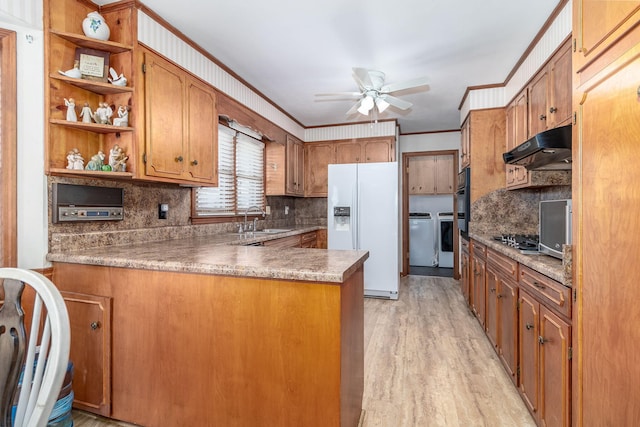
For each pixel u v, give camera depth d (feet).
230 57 8.73
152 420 5.05
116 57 6.39
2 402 2.58
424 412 5.78
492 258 8.18
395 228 13.12
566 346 4.18
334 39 7.81
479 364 7.54
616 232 3.15
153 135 6.68
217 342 4.66
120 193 6.95
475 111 10.99
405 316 10.96
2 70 5.38
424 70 9.57
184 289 4.81
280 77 10.13
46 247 5.69
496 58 8.84
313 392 4.23
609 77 3.25
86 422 5.40
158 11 6.62
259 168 13.64
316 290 4.19
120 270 5.20
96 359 5.33
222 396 4.65
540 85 7.72
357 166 13.52
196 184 8.27
